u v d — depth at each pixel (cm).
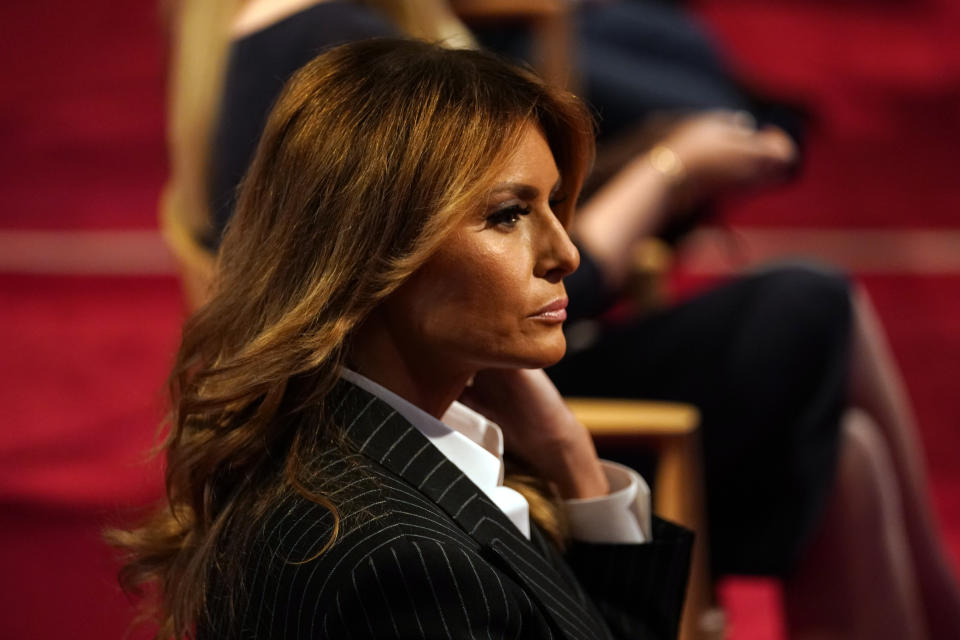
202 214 643
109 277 1408
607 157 731
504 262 341
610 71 802
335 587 315
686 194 729
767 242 1503
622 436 575
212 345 363
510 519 372
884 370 716
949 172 1714
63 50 2027
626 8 868
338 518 326
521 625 339
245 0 644
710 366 670
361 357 360
